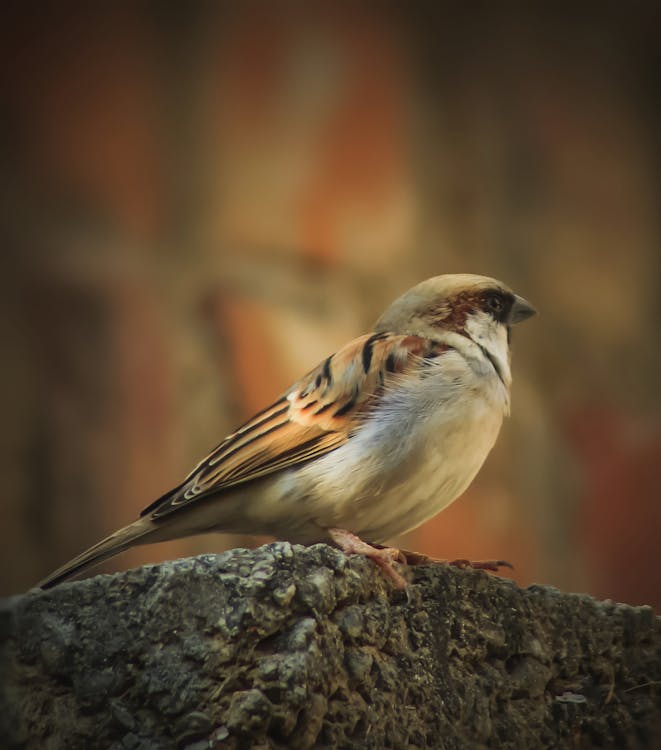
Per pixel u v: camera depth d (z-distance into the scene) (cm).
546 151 1277
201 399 1070
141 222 1088
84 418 1023
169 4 1137
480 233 1227
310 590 508
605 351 1255
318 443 671
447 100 1241
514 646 592
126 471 1027
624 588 1170
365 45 1208
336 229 1160
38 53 1073
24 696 505
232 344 1091
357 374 680
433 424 666
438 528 1121
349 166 1179
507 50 1282
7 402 995
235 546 1091
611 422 1224
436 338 710
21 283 1023
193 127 1124
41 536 987
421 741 538
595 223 1285
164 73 1123
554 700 600
